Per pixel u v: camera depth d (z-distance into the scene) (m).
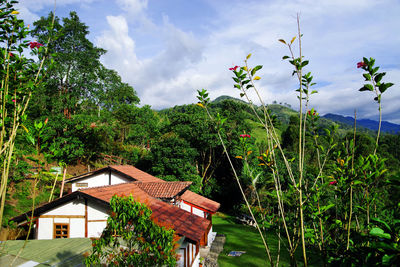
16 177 17.05
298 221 3.11
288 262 12.45
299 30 2.67
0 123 2.66
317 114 3.45
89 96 38.78
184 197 18.17
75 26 37.78
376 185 2.93
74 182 18.11
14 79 2.88
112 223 5.88
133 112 43.06
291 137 48.53
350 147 3.04
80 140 27.77
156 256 5.93
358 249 2.35
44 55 3.23
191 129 29.23
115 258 6.07
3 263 6.18
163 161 25.56
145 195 14.09
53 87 33.16
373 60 2.61
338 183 3.18
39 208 10.73
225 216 26.17
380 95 2.64
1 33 2.94
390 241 2.00
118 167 18.91
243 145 3.41
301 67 2.64
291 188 3.39
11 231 9.73
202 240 15.86
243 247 15.71
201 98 3.54
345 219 3.16
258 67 2.99
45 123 2.92
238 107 38.50
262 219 4.44
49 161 2.92
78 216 10.89
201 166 32.28
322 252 2.83
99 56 42.56
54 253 7.53
